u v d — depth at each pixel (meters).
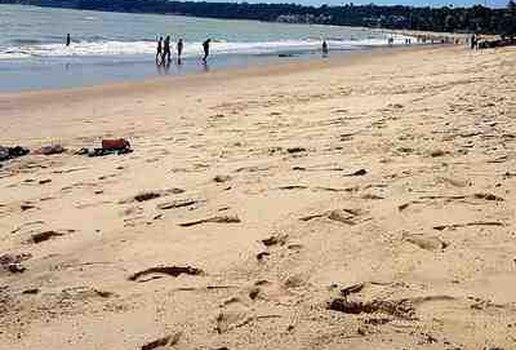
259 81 27.98
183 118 14.84
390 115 11.96
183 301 4.00
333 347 3.35
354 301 3.87
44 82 26.58
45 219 6.01
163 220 5.72
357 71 33.12
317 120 12.16
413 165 7.47
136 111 16.98
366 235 5.10
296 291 4.10
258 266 4.56
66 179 7.81
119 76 30.80
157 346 3.44
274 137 10.29
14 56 39.50
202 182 7.12
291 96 19.28
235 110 15.93
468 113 11.44
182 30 104.94
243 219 5.62
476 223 5.31
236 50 60.56
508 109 11.77
